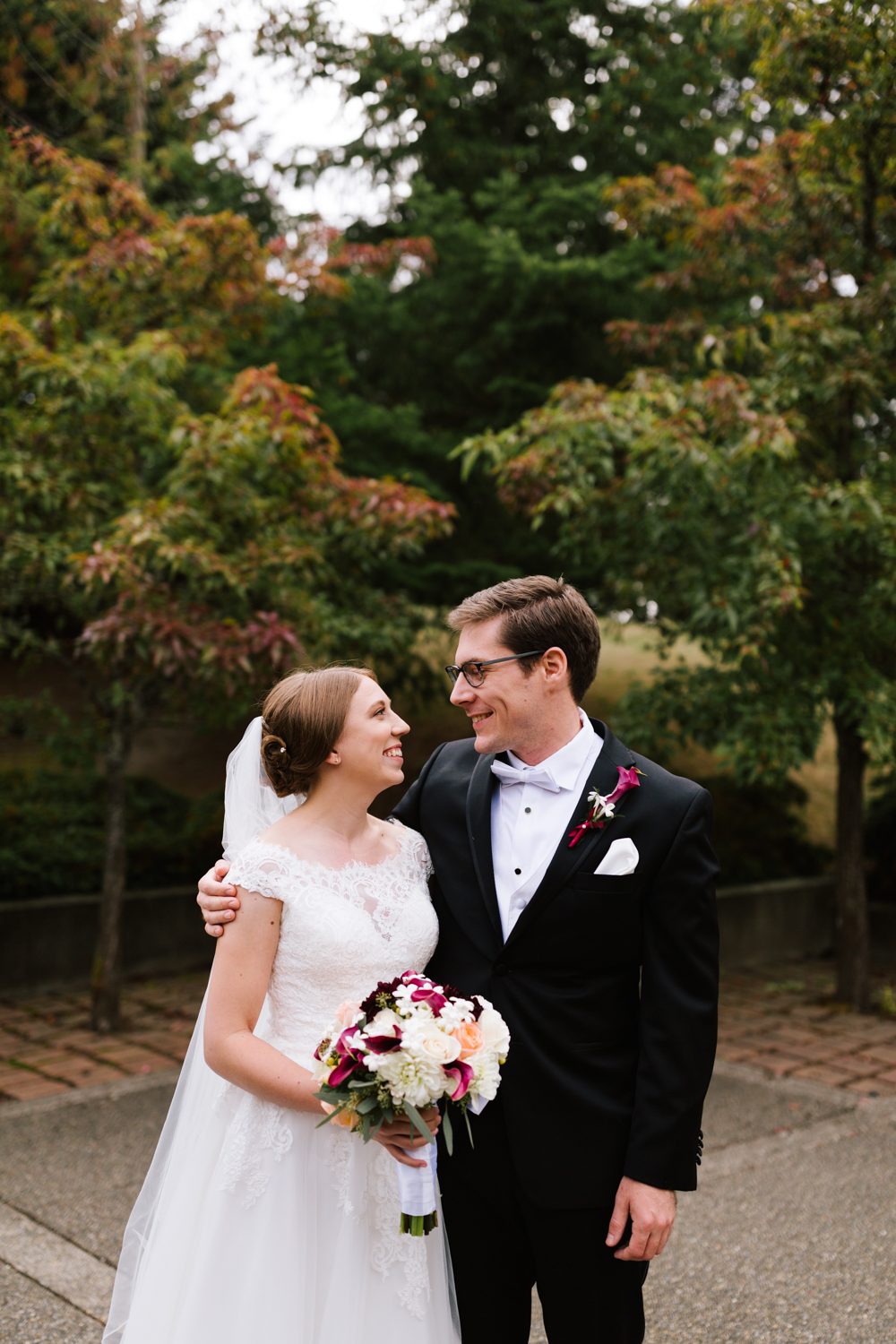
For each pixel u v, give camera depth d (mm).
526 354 8750
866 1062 5285
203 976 6684
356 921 1835
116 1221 3320
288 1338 1711
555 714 1952
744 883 7926
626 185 6262
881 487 5523
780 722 5227
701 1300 2934
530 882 1917
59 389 5035
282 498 5535
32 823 7219
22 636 5441
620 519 5820
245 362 8211
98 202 5605
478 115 9406
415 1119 1521
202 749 10695
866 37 4809
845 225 5953
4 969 6094
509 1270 1920
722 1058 5305
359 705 1915
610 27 9273
